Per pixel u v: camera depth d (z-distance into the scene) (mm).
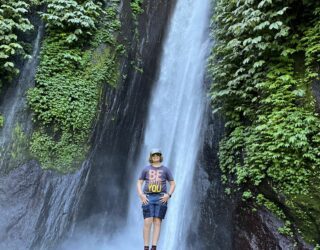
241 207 6777
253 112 7125
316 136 5863
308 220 5688
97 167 8398
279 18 6816
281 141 6145
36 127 7945
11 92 8250
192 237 7547
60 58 8695
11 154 7539
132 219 9039
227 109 7777
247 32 7445
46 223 7086
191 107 9359
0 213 6801
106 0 10148
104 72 8984
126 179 9203
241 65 7691
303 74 6492
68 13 8867
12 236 6625
